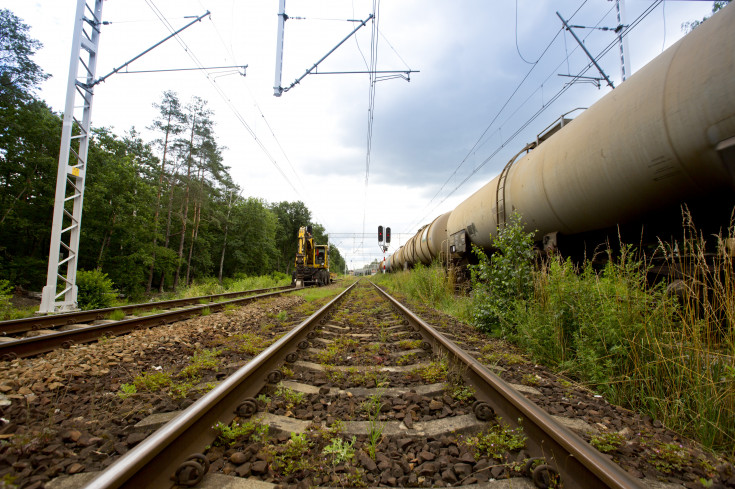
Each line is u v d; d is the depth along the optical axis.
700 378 2.77
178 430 1.87
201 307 9.08
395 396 3.03
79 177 10.57
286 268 66.88
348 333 6.08
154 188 30.61
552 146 6.74
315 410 2.81
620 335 3.57
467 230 11.45
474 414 2.63
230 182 42.25
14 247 25.78
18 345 4.40
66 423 2.49
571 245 7.48
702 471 2.04
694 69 4.03
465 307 8.00
